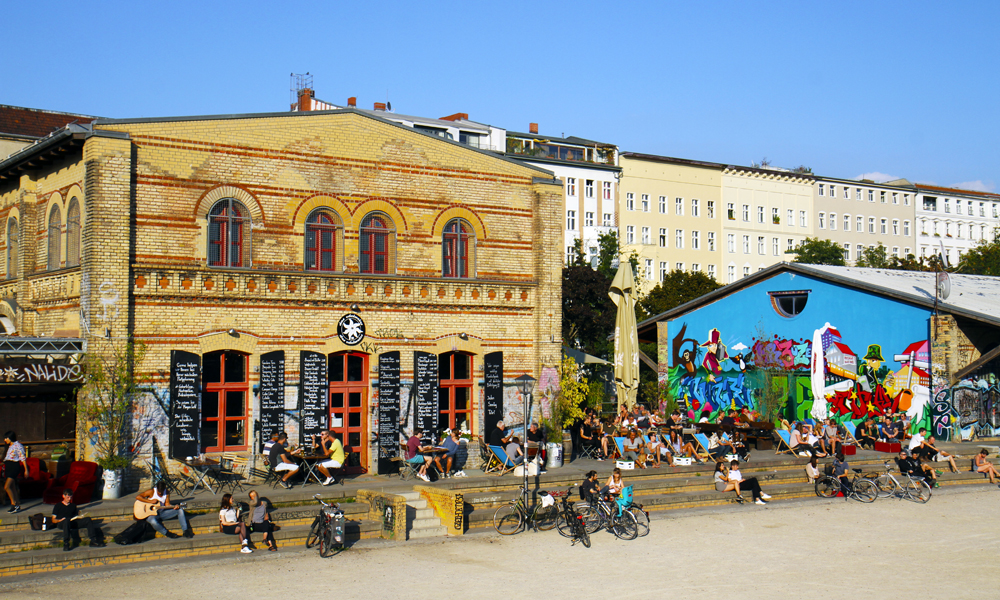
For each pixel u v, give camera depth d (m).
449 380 27.78
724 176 90.31
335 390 25.81
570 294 52.16
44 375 21.80
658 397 40.38
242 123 24.69
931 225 110.25
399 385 26.52
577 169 77.00
